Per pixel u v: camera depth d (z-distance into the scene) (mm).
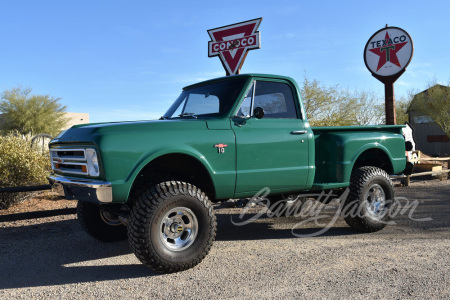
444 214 6859
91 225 5199
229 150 4539
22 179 8242
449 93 27781
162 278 3932
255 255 4645
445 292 3383
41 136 9414
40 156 8570
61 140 4383
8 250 5051
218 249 4961
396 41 10609
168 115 5379
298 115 5312
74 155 4270
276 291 3498
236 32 11156
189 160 4504
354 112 18406
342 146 5512
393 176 6504
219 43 11469
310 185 5258
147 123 4184
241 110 4785
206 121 4492
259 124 4844
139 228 3861
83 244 5328
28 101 32688
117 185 3859
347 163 5535
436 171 12000
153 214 3900
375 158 6332
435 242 5012
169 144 4148
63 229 6180
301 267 4141
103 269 4277
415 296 3314
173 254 4000
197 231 4172
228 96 4902
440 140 29047
